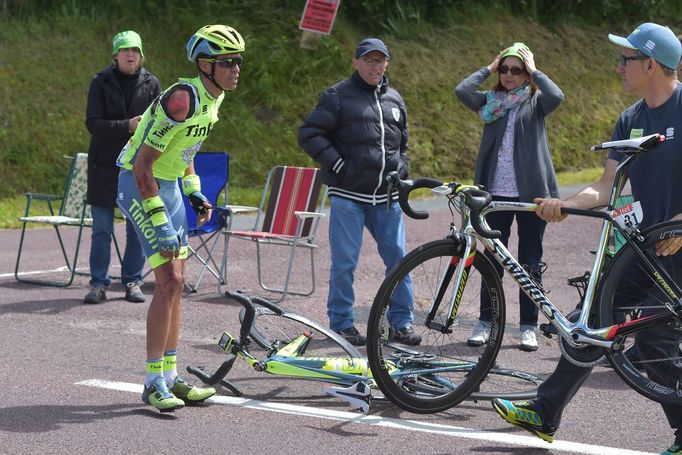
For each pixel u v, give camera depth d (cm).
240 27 4838
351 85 1725
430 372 1284
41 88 4256
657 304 1130
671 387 1124
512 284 2291
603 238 1165
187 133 1265
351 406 1323
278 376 1473
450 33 5309
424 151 4569
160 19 4781
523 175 1688
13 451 1107
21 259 2609
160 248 1246
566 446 1168
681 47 1150
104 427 1201
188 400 1303
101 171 2033
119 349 1631
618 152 1225
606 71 5528
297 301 2106
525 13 5700
